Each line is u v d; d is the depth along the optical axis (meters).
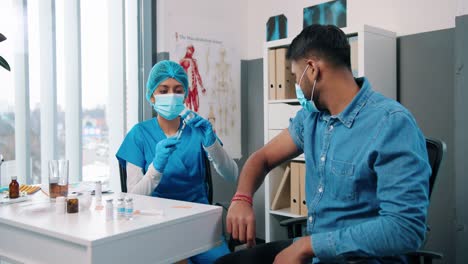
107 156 2.59
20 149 2.20
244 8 3.27
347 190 1.15
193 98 2.93
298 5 2.95
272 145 1.49
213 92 3.07
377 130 1.09
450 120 2.33
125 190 1.88
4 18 2.13
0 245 1.28
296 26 2.97
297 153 1.47
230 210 1.33
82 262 1.04
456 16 2.13
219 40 3.10
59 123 2.36
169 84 1.89
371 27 2.30
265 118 2.73
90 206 1.39
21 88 2.20
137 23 2.77
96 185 1.49
